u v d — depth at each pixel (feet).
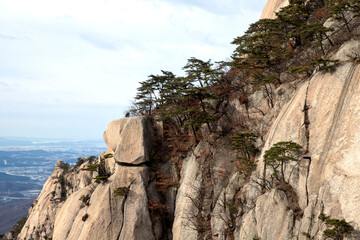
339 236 59.00
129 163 137.69
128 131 143.95
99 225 124.98
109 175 145.48
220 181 112.98
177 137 143.64
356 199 60.49
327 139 72.74
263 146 98.73
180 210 120.06
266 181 88.22
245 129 116.26
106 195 131.34
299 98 85.25
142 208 126.93
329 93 76.43
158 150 144.56
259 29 120.67
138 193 130.00
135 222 124.06
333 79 76.89
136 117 148.56
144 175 134.62
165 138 146.72
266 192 85.20
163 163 140.36
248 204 91.66
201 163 122.01
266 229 77.66
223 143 119.85
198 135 136.46
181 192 125.70
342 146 68.18
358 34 82.99
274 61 118.32
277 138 87.66
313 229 66.28
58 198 268.41
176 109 136.26
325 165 70.85
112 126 151.64
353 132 66.85
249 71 123.13
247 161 97.91
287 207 75.77
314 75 84.43
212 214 107.55
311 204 69.97
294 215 73.31
